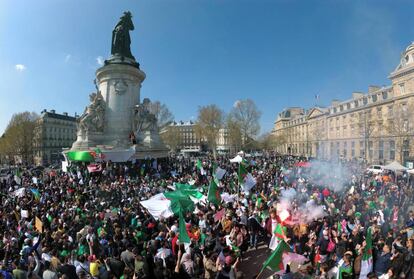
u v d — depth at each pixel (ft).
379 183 87.20
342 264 27.30
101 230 38.34
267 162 167.43
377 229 35.29
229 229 40.47
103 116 128.77
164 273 25.20
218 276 26.21
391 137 201.67
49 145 350.02
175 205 38.58
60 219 44.34
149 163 116.98
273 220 40.40
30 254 29.32
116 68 129.70
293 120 430.61
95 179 87.81
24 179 98.22
